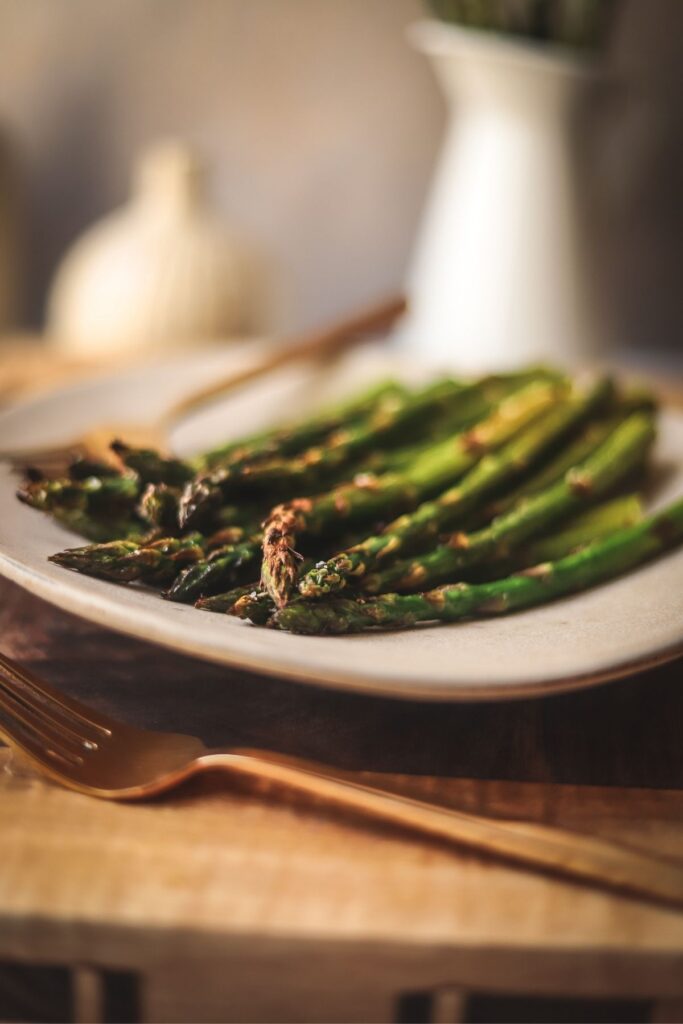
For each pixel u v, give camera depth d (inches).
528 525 17.1
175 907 11.3
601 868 11.6
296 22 44.0
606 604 15.3
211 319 37.4
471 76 32.4
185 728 14.6
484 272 33.5
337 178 46.5
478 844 12.0
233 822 12.5
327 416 20.9
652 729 14.8
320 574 14.0
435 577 15.8
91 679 15.7
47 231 47.4
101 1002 11.5
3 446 20.7
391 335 41.8
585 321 34.2
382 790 12.6
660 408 23.0
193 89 45.3
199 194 38.3
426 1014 11.4
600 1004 11.3
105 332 37.3
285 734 14.5
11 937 11.2
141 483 16.7
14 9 43.9
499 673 12.1
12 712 13.7
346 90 44.9
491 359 33.9
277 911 11.3
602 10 32.9
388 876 11.8
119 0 43.8
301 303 48.8
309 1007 11.4
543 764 13.9
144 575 14.7
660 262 46.1
